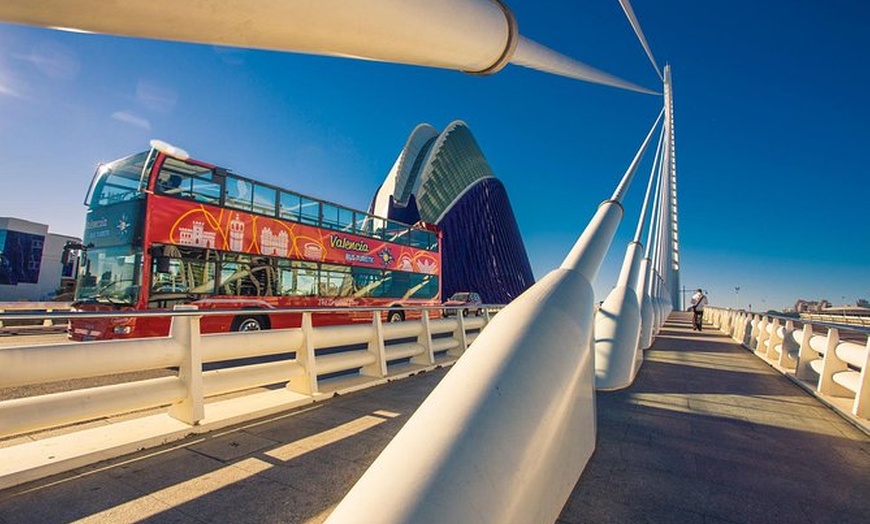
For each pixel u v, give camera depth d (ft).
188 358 13.37
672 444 12.75
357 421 14.73
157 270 29.14
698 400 18.30
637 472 10.61
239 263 34.76
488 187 191.83
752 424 15.03
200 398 13.35
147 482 9.84
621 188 14.99
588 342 8.29
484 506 4.66
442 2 5.75
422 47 6.13
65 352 10.60
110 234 30.89
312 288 41.27
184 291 30.81
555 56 10.14
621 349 20.68
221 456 11.47
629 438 13.14
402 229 57.31
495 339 6.68
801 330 24.84
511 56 7.93
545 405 6.11
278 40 4.67
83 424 14.74
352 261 46.78
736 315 48.96
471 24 6.53
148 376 25.70
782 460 11.75
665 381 22.31
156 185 29.91
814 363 21.06
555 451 6.98
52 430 14.10
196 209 32.07
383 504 4.36
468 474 4.74
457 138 184.03
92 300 30.60
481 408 5.41
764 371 26.53
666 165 99.19
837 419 16.01
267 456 11.51
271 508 8.72
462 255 159.02
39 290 89.66
